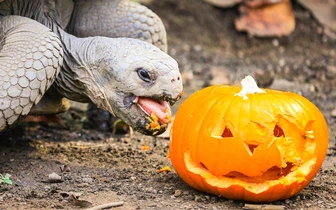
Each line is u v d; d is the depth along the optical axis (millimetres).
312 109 1324
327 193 1383
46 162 1557
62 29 1633
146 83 1387
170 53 2965
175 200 1321
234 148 1250
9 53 1423
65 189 1377
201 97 1348
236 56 3018
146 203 1302
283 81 2584
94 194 1352
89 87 1479
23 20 1510
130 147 1722
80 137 1819
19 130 1839
